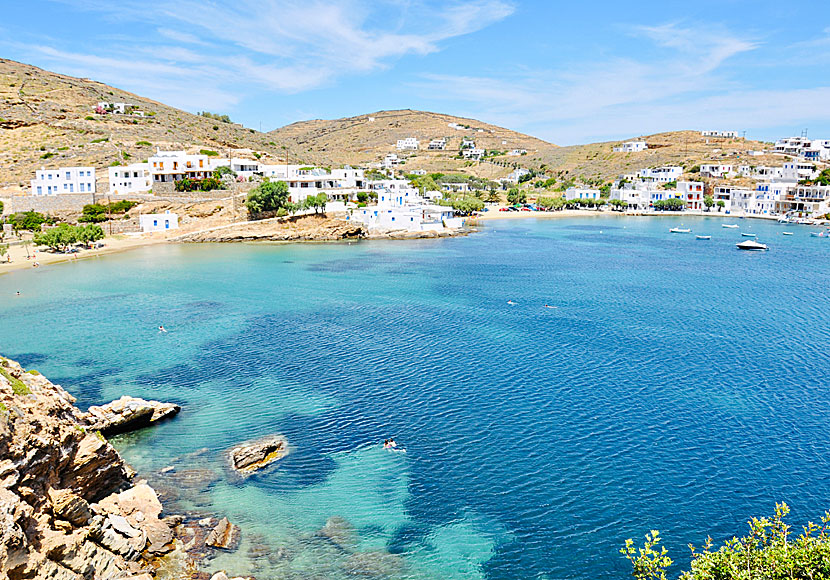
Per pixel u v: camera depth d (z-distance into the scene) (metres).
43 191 171.50
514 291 108.56
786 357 69.69
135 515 36.41
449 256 152.00
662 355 70.31
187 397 56.78
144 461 44.66
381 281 116.69
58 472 32.75
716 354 70.69
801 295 107.19
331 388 59.34
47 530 29.27
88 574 30.05
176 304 94.81
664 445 47.78
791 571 23.58
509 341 75.81
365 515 38.66
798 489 41.38
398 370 64.69
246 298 99.94
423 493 41.19
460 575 33.19
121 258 140.75
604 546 35.75
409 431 50.19
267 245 167.12
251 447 45.78
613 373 64.00
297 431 50.03
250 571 32.97
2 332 77.94
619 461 45.34
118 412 49.50
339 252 155.62
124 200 170.88
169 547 34.59
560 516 38.66
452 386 60.06
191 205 174.75
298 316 88.19
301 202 181.12
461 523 37.97
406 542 36.00
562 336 78.31
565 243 184.75
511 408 54.81
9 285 108.50
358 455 46.25
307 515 38.50
